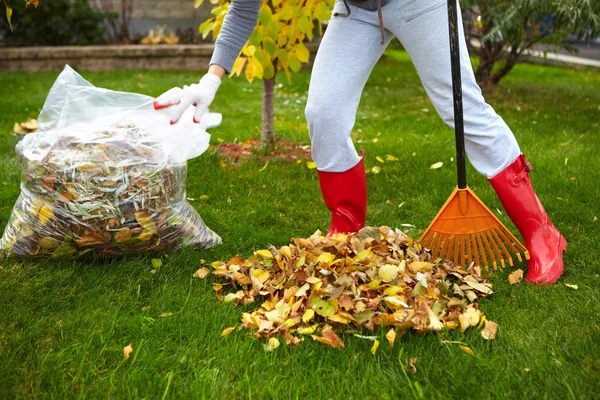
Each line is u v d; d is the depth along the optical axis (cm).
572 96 616
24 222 229
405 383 163
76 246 228
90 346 180
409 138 429
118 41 923
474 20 598
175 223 239
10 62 799
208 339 184
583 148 389
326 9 334
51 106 242
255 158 370
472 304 196
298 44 351
